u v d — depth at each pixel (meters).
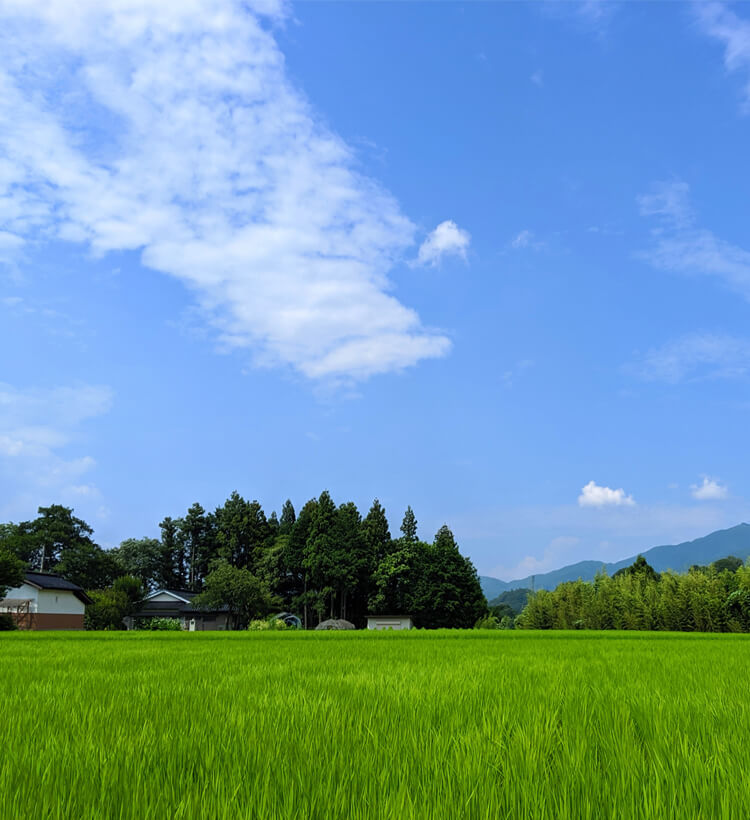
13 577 42.38
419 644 18.50
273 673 8.59
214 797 2.83
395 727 4.41
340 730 4.28
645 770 3.27
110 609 59.16
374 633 27.88
